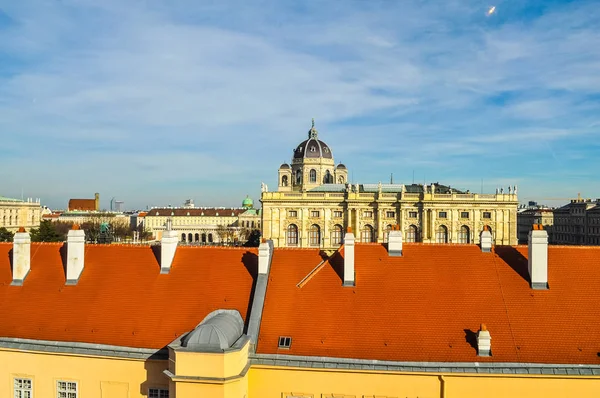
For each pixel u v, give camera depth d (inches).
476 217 6013.8
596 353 1200.8
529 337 1246.3
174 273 1477.6
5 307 1422.2
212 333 1132.5
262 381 1218.6
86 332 1328.7
